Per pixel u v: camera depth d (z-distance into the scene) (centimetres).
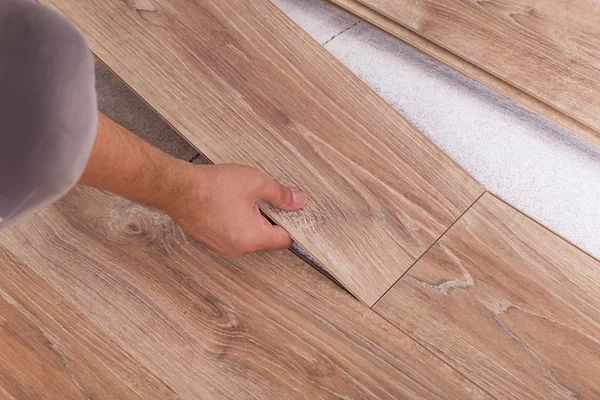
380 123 103
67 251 104
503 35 108
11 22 46
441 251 96
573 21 106
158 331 97
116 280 101
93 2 113
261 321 96
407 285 94
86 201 108
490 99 119
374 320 94
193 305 98
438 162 101
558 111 103
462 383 88
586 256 94
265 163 101
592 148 113
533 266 94
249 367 93
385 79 124
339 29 129
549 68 104
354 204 99
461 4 111
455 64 110
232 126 103
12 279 102
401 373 90
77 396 94
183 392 93
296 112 104
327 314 95
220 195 88
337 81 106
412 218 98
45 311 100
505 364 89
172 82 106
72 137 47
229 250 96
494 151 115
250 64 107
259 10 112
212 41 109
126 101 126
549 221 108
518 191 111
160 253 102
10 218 48
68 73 47
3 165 45
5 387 95
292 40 110
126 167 70
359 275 95
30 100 45
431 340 91
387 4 116
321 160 101
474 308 92
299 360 93
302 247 98
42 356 97
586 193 109
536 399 86
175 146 121
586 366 87
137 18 111
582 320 90
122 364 95
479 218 97
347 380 91
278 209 99
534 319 91
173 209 86
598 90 101
